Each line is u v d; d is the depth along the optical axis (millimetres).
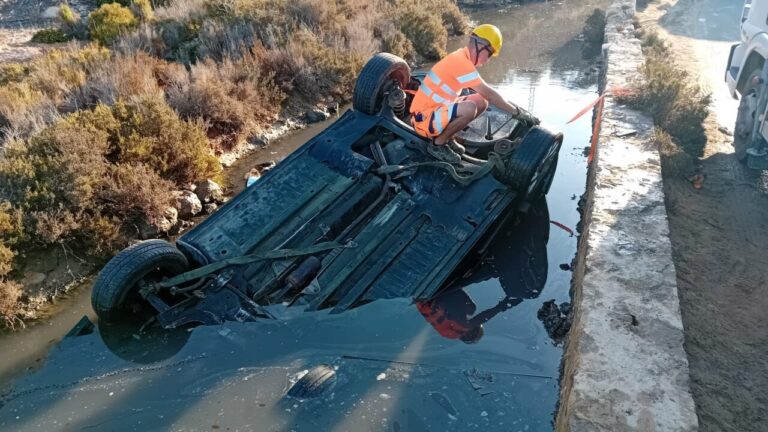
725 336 4941
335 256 5297
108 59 10508
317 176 5941
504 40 15281
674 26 15336
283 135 9938
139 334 4934
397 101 6637
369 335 4852
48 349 5203
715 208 6926
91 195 6848
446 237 5566
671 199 7004
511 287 5938
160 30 12328
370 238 5465
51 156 7035
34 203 6508
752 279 5668
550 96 11172
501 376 4684
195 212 7641
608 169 7008
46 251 6352
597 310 4730
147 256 4977
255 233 5379
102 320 5035
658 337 4438
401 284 5223
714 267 5840
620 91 9320
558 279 6113
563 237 6852
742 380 4484
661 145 7699
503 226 6262
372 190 5875
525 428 4223
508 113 7066
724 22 15727
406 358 4711
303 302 5031
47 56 11180
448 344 4941
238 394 4328
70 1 16812
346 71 11492
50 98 9281
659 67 10227
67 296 6086
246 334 4793
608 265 5273
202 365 4582
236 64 10711
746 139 7781
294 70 10977
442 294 5438
